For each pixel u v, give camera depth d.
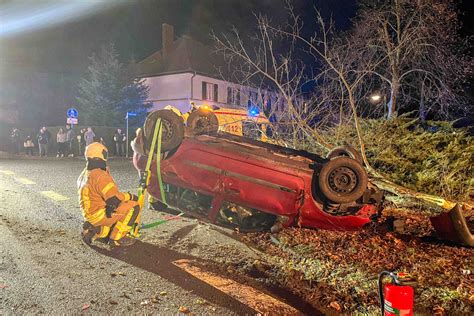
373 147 8.30
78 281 4.17
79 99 28.50
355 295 4.06
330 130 9.16
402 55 12.24
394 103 12.05
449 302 3.78
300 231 5.80
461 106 12.98
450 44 12.19
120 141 22.62
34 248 5.12
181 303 3.80
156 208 6.40
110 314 3.53
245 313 3.69
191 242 5.59
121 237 5.19
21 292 3.85
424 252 5.09
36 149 25.38
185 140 5.44
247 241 5.71
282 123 9.18
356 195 5.10
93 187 4.95
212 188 5.34
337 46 11.32
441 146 8.23
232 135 6.21
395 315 2.61
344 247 5.24
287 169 5.27
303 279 4.47
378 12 11.95
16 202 7.90
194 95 31.45
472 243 5.09
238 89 12.65
